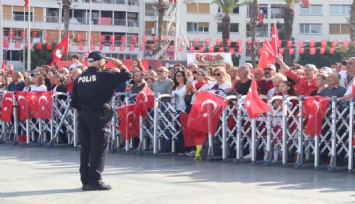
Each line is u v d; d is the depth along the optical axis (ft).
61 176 37.81
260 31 236.22
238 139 43.83
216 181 36.19
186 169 41.04
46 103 53.52
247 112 42.78
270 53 49.60
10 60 222.69
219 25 248.93
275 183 35.63
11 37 188.96
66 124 53.52
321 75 42.34
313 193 32.53
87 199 30.66
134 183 35.32
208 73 50.98
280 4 233.96
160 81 49.24
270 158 42.88
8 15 227.40
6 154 48.83
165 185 34.68
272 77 44.80
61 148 52.85
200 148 45.70
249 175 38.60
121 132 48.93
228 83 45.60
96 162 33.01
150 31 244.22
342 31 248.32
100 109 33.09
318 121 40.45
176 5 134.51
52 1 233.35
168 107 47.80
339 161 41.27
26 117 54.85
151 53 227.81
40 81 55.47
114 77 32.99
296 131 42.16
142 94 48.08
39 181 35.94
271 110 42.63
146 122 48.73
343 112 40.11
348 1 247.50
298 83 44.11
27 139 55.06
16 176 37.76
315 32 249.34
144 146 48.91
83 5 237.86
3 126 56.90
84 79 33.40
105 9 241.14
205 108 44.57
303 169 41.24
